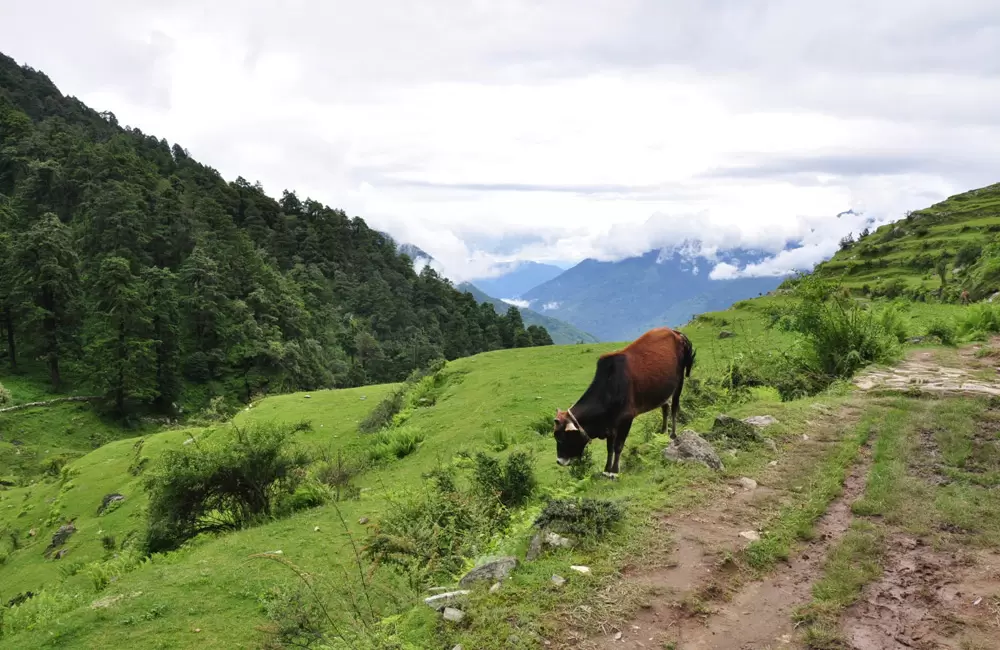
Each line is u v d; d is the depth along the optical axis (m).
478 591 5.67
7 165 133.75
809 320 15.34
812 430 9.84
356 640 5.21
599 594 5.43
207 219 131.38
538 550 6.42
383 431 23.67
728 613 5.15
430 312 156.88
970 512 6.35
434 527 8.09
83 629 7.82
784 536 6.30
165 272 90.44
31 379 78.62
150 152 179.00
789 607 5.17
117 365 71.56
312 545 11.05
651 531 6.57
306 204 194.88
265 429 16.77
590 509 6.80
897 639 4.58
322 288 142.00
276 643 6.66
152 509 15.81
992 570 5.33
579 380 23.39
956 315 21.23
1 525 29.00
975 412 9.70
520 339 160.62
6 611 10.05
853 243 114.25
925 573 5.41
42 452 62.03
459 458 14.67
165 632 7.68
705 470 8.19
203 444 17.17
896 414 10.00
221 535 14.64
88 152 130.25
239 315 96.31
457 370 30.16
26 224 113.81
